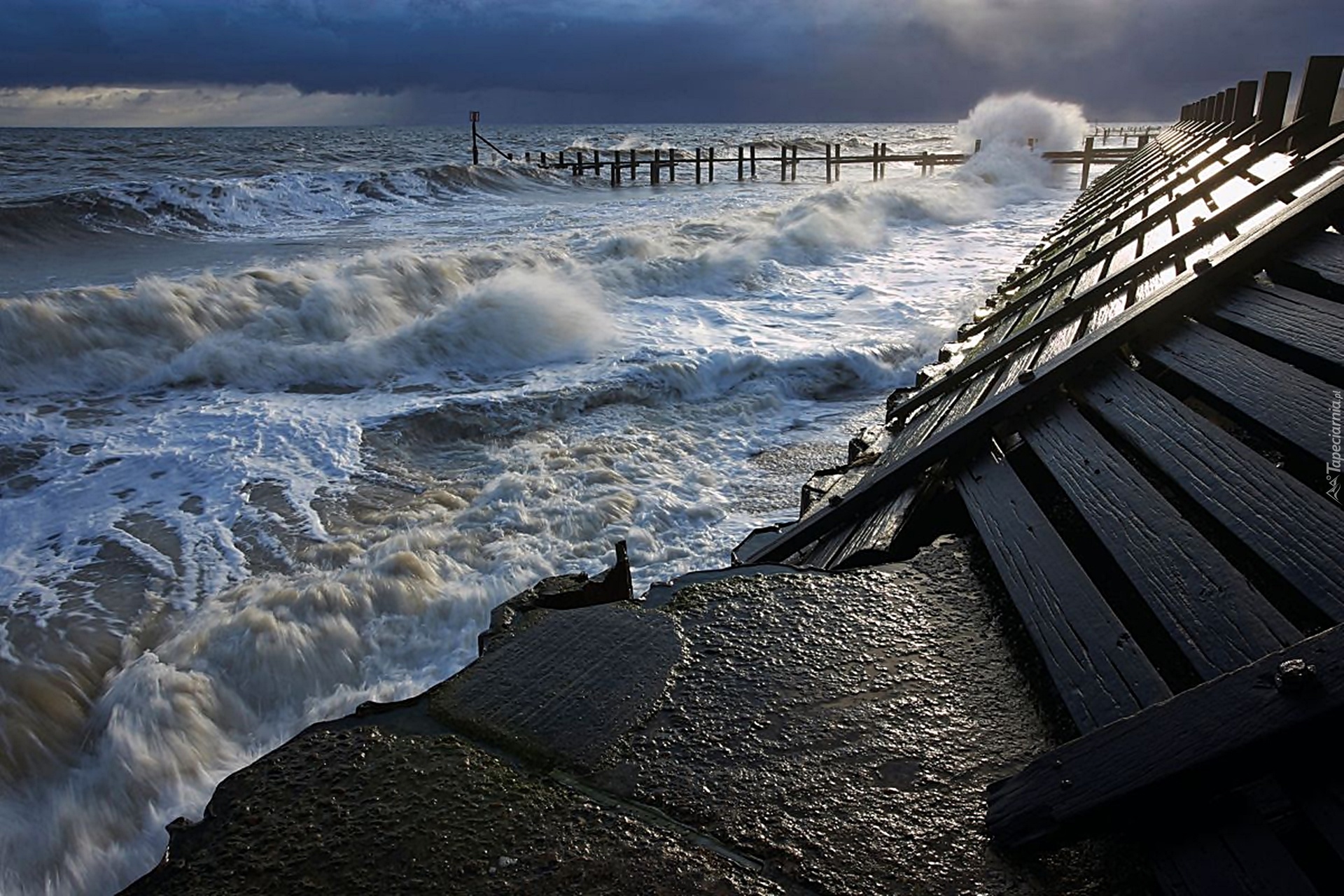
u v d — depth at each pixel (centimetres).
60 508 596
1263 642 182
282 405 805
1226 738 150
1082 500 276
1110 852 157
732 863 158
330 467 671
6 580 504
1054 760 169
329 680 436
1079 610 224
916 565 283
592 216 2370
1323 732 143
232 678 427
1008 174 3416
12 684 413
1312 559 200
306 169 3472
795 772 183
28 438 718
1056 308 553
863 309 1168
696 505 614
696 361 898
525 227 2080
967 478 338
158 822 361
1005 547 272
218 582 506
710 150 4091
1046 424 339
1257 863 140
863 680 217
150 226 2019
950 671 220
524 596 271
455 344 945
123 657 442
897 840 163
